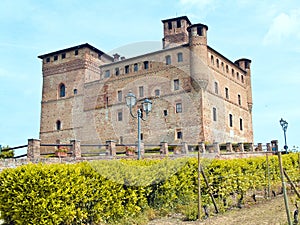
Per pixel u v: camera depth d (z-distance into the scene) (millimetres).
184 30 49438
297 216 9820
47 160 17469
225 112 49469
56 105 56406
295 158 19250
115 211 10289
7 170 9211
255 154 33250
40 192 8758
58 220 8867
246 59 58594
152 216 11070
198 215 10930
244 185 14297
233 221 10336
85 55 54906
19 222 8688
